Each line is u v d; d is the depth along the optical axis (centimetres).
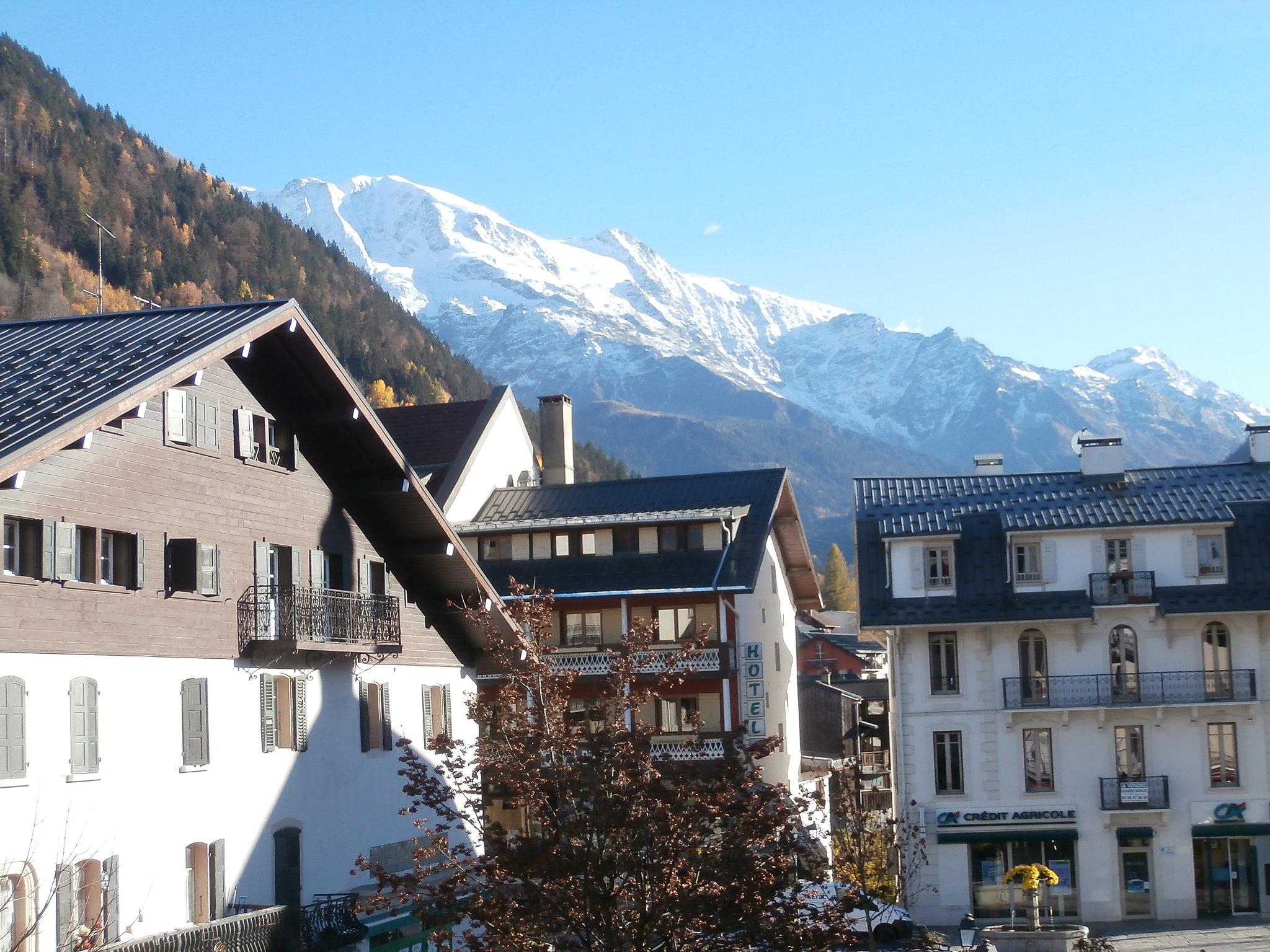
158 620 2767
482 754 2556
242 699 3030
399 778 3662
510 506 5722
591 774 2355
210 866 2883
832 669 9506
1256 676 5206
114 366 2677
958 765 5303
